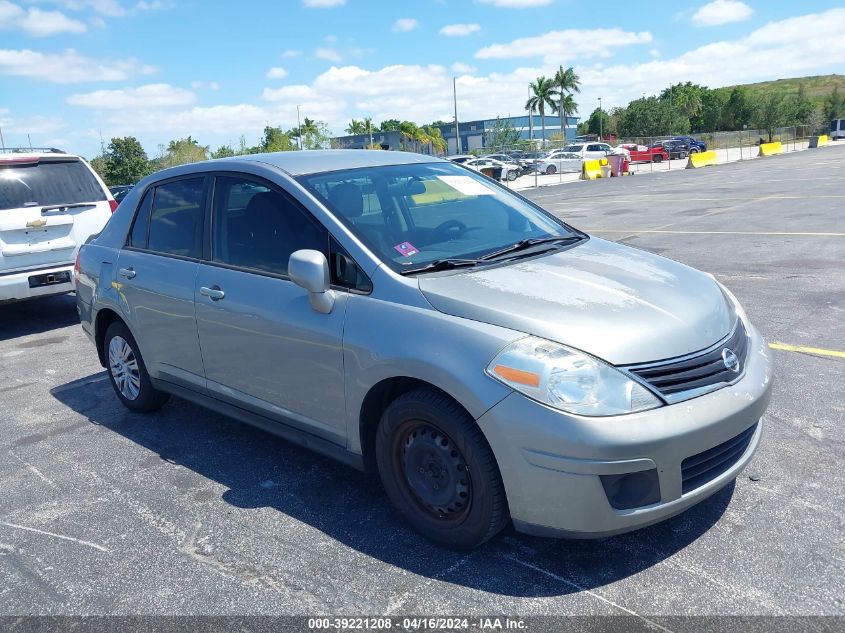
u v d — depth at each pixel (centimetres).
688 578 282
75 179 834
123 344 499
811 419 421
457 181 425
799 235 1084
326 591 289
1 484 412
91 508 375
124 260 475
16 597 299
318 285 325
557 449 262
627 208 1739
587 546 309
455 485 298
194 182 435
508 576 291
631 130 7600
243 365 385
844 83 18150
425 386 304
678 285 332
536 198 2369
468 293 304
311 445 362
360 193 373
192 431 476
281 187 374
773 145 4694
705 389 281
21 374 645
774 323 622
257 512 358
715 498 341
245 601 286
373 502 362
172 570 312
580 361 268
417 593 284
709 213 1474
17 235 773
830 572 280
